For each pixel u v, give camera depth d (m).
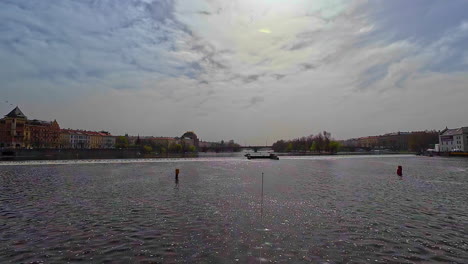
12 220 24.59
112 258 16.56
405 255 17.28
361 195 37.34
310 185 46.91
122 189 41.88
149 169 78.75
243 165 99.06
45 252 17.47
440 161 128.50
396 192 40.03
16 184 47.19
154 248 18.08
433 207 30.22
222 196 36.12
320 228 22.41
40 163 100.88
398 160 138.38
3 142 156.38
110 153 141.38
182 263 15.91
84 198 34.62
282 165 99.69
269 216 25.95
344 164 105.75
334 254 17.31
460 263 16.30
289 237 20.23
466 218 25.77
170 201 32.81
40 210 28.30
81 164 98.25
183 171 73.06
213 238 19.95
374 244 19.05
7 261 16.16
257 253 17.34
